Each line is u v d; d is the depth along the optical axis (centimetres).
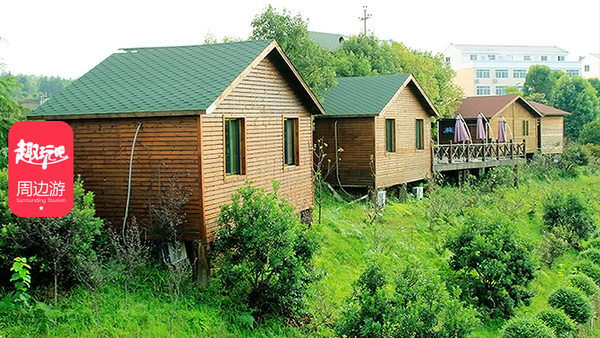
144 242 1239
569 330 1329
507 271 1518
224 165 1254
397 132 2280
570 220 2347
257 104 1384
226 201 1262
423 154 2492
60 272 1013
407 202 2327
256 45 1391
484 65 8619
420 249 1812
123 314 1000
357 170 2147
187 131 1178
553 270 1961
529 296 1555
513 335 1235
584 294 1516
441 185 2688
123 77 1362
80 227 1020
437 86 3488
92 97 1283
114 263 1141
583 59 11119
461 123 2778
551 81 7250
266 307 1177
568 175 3966
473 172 3130
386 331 1034
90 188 1264
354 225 1839
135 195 1229
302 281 1188
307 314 1230
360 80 2361
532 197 2939
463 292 1552
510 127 3669
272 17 2206
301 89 1545
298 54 2202
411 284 1146
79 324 945
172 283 1134
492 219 1686
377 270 1170
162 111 1156
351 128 2150
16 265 920
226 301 1162
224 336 1059
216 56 1379
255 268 1152
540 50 10325
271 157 1452
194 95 1191
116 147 1239
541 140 4050
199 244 1188
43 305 945
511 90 7056
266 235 1115
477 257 1547
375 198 2092
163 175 1204
